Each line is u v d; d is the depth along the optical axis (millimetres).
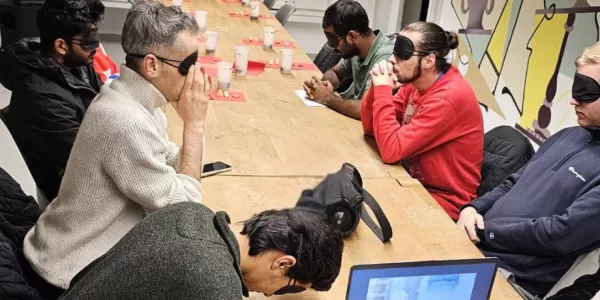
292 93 2865
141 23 1517
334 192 1669
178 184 1559
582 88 1876
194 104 1692
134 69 1559
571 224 1827
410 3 5617
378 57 2982
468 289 1296
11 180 1729
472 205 2244
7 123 2098
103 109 1469
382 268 1211
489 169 2479
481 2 3754
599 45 1894
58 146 2047
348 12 2982
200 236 1081
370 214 1844
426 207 1950
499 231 2035
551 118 3008
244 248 1167
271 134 2357
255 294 1396
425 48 2242
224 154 2125
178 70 1587
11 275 1382
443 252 1695
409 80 2311
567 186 1967
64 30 2043
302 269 1181
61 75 2057
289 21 5934
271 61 3330
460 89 2273
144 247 1063
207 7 4406
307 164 2137
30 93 2010
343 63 3584
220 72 2732
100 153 1449
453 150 2324
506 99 3445
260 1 4719
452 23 4176
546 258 1955
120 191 1510
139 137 1458
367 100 2412
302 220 1214
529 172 2145
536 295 1979
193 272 1016
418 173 2381
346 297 1208
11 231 1617
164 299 1015
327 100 2742
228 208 1771
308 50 6137
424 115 2260
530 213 2041
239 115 2504
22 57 2021
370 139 2463
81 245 1523
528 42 3229
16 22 4082
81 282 1124
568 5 2895
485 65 3695
